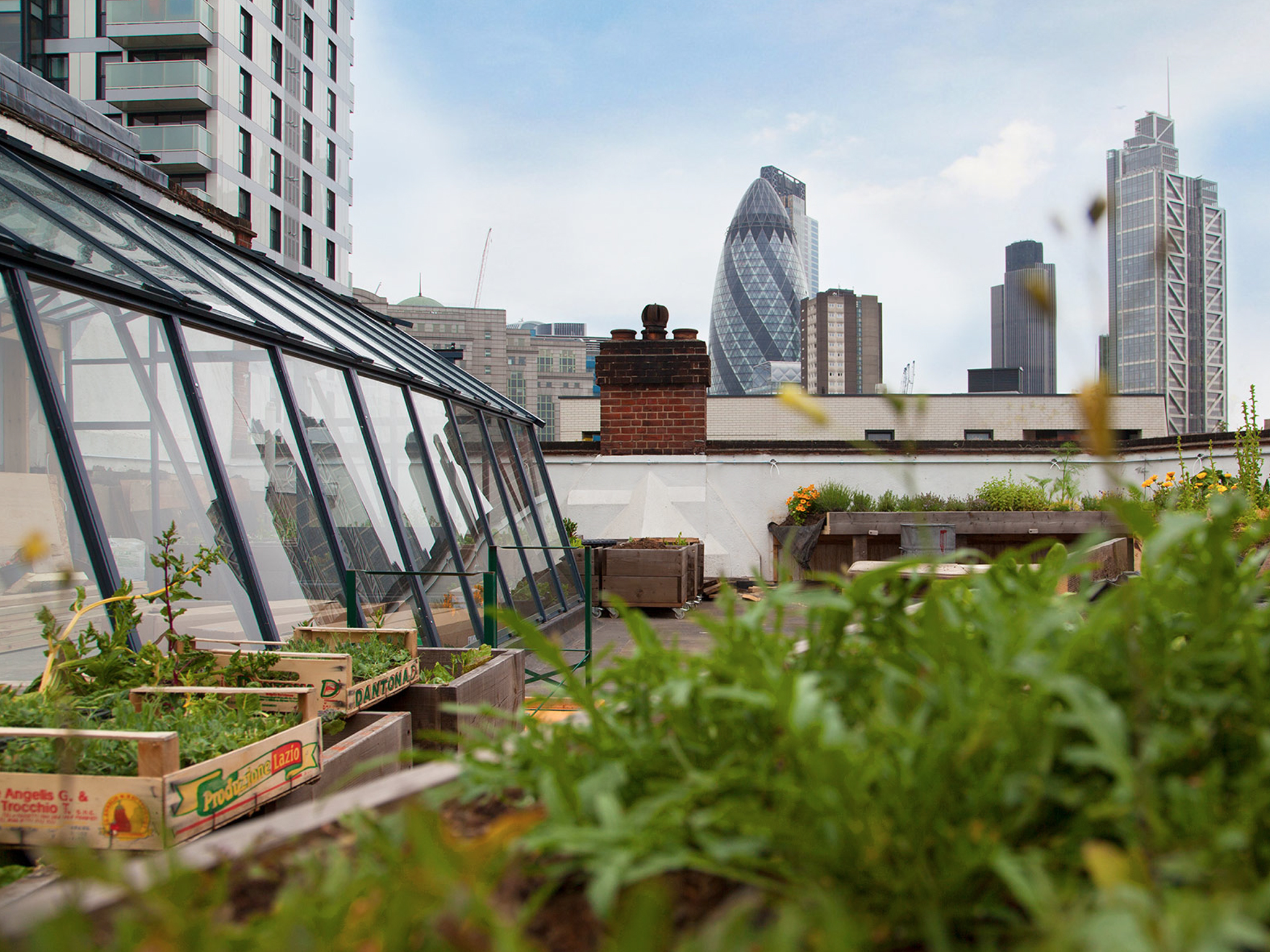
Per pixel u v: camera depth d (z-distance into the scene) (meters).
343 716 3.54
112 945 0.67
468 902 0.59
